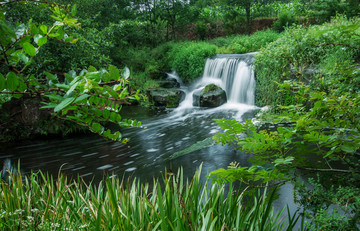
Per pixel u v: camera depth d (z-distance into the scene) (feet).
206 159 18.35
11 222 5.73
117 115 4.30
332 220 5.12
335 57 23.15
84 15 40.78
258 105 35.37
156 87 46.32
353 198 5.28
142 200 5.77
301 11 73.31
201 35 78.43
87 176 17.47
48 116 26.30
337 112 5.37
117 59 53.67
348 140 4.65
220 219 5.57
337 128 5.09
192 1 97.25
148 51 58.85
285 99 28.48
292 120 5.77
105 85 3.74
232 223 5.50
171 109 40.83
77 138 26.25
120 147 23.39
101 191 6.77
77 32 29.07
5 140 24.73
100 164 19.49
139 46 62.28
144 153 21.47
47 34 3.33
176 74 53.06
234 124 5.33
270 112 29.17
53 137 26.40
